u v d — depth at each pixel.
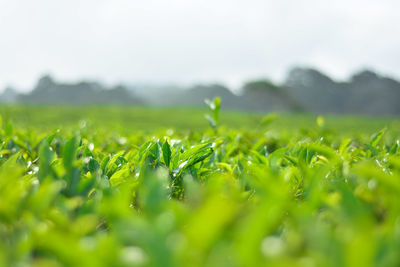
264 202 0.38
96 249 0.33
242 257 0.30
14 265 0.37
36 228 0.44
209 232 0.30
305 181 0.58
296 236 0.40
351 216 0.46
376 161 0.66
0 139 0.83
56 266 0.34
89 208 0.49
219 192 0.51
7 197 0.47
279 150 0.59
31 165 0.69
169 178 0.62
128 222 0.37
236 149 0.90
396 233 0.36
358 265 0.29
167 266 0.30
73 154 0.54
